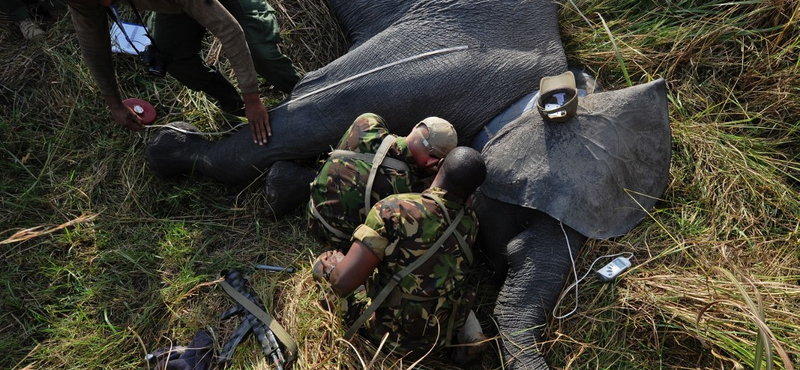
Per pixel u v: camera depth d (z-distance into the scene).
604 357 3.00
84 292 3.40
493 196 3.24
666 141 3.36
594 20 4.16
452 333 2.91
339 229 3.03
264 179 3.77
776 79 3.80
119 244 3.60
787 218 3.43
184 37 3.45
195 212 3.78
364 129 3.02
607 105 3.26
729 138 3.68
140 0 2.97
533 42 3.60
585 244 3.23
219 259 3.54
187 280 3.40
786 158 3.69
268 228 3.66
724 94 3.88
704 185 3.49
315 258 3.41
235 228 3.69
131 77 4.20
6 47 4.30
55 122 4.07
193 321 3.27
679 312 2.96
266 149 3.60
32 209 3.72
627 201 3.29
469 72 3.45
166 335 3.26
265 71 3.68
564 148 3.17
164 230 3.67
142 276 3.51
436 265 2.69
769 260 3.25
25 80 4.18
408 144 2.89
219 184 3.87
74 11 2.92
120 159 3.92
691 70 3.96
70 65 4.18
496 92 3.44
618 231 3.27
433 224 2.68
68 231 3.62
